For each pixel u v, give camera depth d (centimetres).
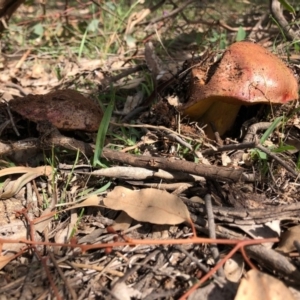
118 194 28
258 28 56
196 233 27
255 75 29
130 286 25
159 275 25
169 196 27
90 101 35
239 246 23
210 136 35
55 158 34
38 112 33
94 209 30
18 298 25
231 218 27
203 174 29
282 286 22
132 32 63
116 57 55
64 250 27
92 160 33
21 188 32
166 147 34
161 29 66
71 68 54
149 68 43
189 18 71
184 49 58
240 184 30
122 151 33
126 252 26
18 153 35
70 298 24
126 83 44
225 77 30
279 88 30
